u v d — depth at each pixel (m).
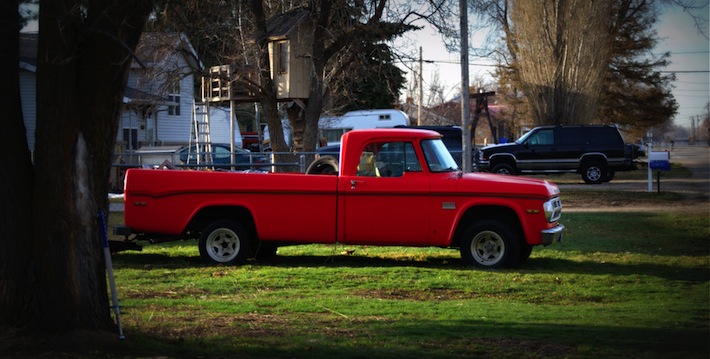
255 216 12.23
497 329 7.92
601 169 33.28
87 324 6.85
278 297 9.81
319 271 11.80
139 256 13.49
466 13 24.28
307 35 25.92
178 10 10.59
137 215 12.28
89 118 6.88
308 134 26.47
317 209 12.23
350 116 43.66
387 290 10.50
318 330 7.81
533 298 10.19
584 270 12.33
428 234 12.14
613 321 8.45
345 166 12.26
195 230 12.66
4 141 6.90
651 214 21.17
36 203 6.83
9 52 6.93
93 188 6.96
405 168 12.21
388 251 14.38
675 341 7.35
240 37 24.19
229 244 12.53
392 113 43.06
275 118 26.39
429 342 7.30
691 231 17.53
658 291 10.68
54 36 6.66
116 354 6.39
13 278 6.82
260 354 6.56
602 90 45.41
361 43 24.41
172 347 6.72
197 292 10.08
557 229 12.21
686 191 29.30
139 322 7.88
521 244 12.92
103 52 6.77
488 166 33.66
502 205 12.05
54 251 6.77
